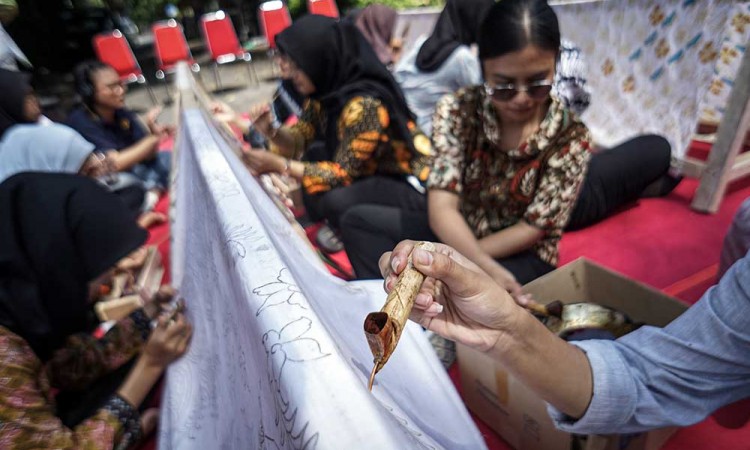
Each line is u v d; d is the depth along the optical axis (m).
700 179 2.32
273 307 0.57
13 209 1.22
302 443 0.41
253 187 1.30
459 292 0.65
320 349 0.49
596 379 0.71
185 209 1.54
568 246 2.23
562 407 0.73
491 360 1.12
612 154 2.25
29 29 7.46
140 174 3.32
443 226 1.50
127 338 1.48
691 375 0.71
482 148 1.51
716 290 0.71
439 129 1.52
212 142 1.31
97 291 1.42
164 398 1.13
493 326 0.69
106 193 1.38
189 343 1.26
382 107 2.04
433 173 1.54
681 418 0.73
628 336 0.79
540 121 1.39
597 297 1.37
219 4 10.68
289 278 0.64
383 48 3.91
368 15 3.89
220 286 0.91
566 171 1.39
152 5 11.37
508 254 1.51
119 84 3.31
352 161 2.04
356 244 1.80
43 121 3.06
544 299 1.31
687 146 2.68
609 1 2.89
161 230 2.95
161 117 6.33
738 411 1.14
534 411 1.05
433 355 1.05
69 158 2.18
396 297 0.55
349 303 1.06
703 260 2.02
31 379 1.06
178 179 1.75
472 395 1.29
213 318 1.02
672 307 1.16
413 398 0.87
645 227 2.29
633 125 3.02
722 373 0.69
